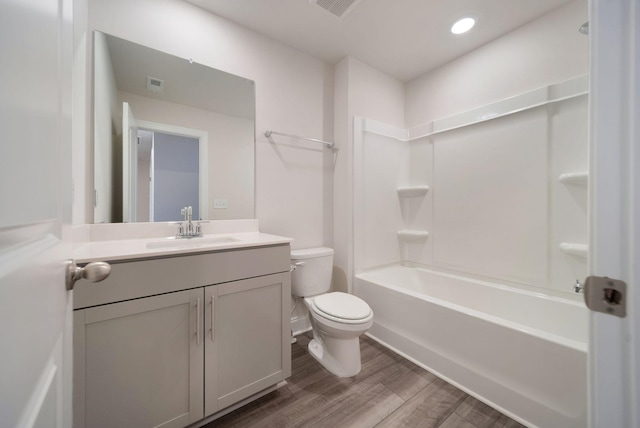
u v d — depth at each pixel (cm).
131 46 144
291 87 207
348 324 146
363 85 229
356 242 224
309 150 218
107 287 92
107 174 137
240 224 182
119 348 95
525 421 120
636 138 40
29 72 35
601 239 43
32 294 36
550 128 167
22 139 33
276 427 118
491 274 195
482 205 201
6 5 29
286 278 141
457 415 126
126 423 96
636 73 40
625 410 41
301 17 175
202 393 113
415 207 250
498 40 194
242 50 183
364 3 164
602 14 43
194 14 165
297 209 211
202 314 113
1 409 27
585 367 105
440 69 233
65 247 54
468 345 142
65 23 53
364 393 140
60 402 50
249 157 186
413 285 234
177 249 106
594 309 44
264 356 132
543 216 169
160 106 154
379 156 240
